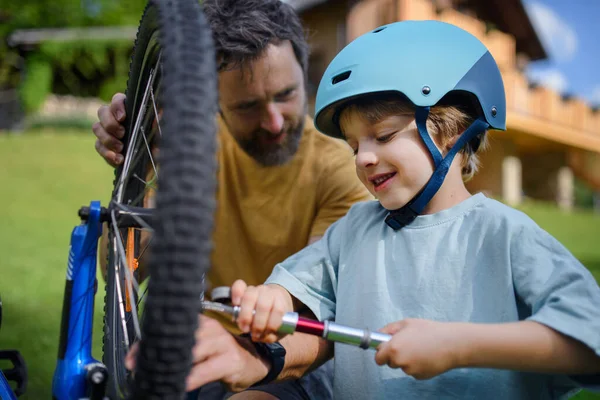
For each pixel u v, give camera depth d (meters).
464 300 1.04
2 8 14.85
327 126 1.27
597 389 0.92
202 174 0.70
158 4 0.92
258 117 1.58
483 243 1.06
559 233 6.21
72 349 0.97
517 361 0.87
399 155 1.09
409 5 7.23
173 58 0.77
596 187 11.24
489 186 8.42
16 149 8.47
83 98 15.10
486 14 10.84
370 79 1.09
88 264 1.00
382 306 1.10
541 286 0.96
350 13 8.06
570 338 0.87
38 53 14.27
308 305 1.19
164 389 0.70
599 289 0.93
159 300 0.68
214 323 0.95
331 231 1.32
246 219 1.78
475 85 1.12
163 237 0.68
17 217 5.30
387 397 1.06
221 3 1.54
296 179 1.75
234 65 1.48
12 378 1.18
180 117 0.72
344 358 1.13
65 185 6.83
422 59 1.09
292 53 1.58
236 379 0.94
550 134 9.02
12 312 2.61
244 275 1.80
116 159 1.32
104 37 14.70
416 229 1.13
